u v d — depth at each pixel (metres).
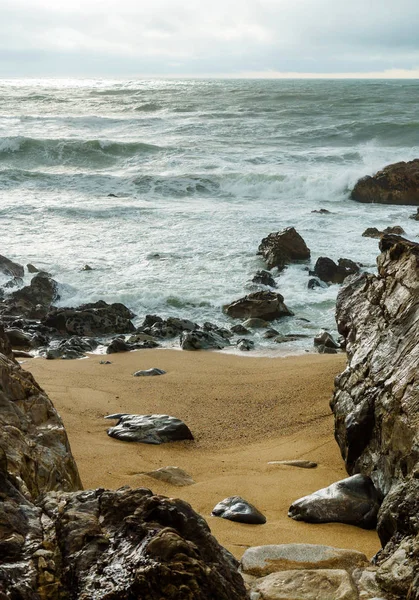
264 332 15.55
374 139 44.69
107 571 3.04
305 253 20.62
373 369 7.88
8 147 38.12
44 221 24.70
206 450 8.78
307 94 87.88
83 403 10.54
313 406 10.42
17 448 4.90
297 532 5.94
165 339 15.45
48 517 3.50
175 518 3.36
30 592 2.96
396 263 9.13
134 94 86.25
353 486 6.54
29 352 14.29
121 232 23.53
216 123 52.03
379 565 4.51
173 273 19.45
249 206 28.03
